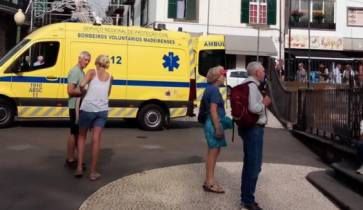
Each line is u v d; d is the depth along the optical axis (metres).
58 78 13.91
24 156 9.93
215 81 7.32
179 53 15.19
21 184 7.74
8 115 13.85
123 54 14.52
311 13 37.97
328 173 8.78
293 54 36.88
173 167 9.30
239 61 35.94
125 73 14.53
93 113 7.94
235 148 12.10
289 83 24.89
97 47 14.27
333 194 7.32
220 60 16.72
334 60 36.94
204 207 6.76
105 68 8.02
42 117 13.88
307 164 10.52
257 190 7.81
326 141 11.22
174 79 15.09
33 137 12.40
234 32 35.72
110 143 12.11
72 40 14.06
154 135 13.95
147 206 6.73
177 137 13.73
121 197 7.12
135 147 11.64
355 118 10.15
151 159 10.17
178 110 15.19
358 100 10.06
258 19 36.03
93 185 7.80
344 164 8.55
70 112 8.71
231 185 8.04
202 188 7.75
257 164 6.66
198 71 16.47
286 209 6.86
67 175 8.39
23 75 13.70
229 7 35.53
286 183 8.36
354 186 7.62
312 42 37.84
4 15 38.44
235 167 9.50
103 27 14.44
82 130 8.11
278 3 36.47
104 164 9.47
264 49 35.38
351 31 38.50
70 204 6.79
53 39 13.91
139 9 40.97
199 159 10.36
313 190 7.92
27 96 13.73
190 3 34.94
